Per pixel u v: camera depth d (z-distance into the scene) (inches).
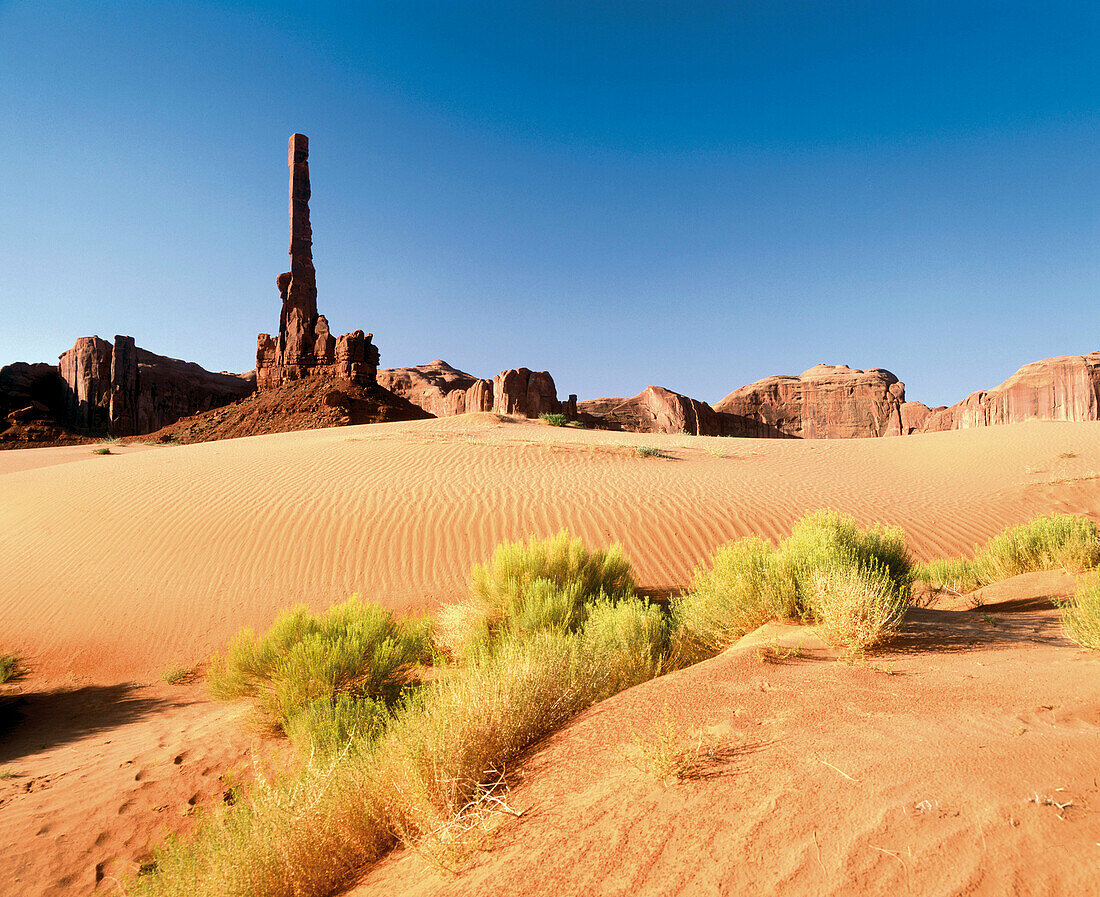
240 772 210.4
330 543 546.3
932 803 70.4
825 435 6309.1
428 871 87.0
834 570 178.7
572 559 324.5
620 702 127.9
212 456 928.9
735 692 122.1
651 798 83.9
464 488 678.5
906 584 210.2
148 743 262.5
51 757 261.9
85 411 4670.3
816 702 111.7
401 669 248.7
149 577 507.5
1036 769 74.8
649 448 949.8
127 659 408.2
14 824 188.1
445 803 98.3
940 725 94.2
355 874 101.7
